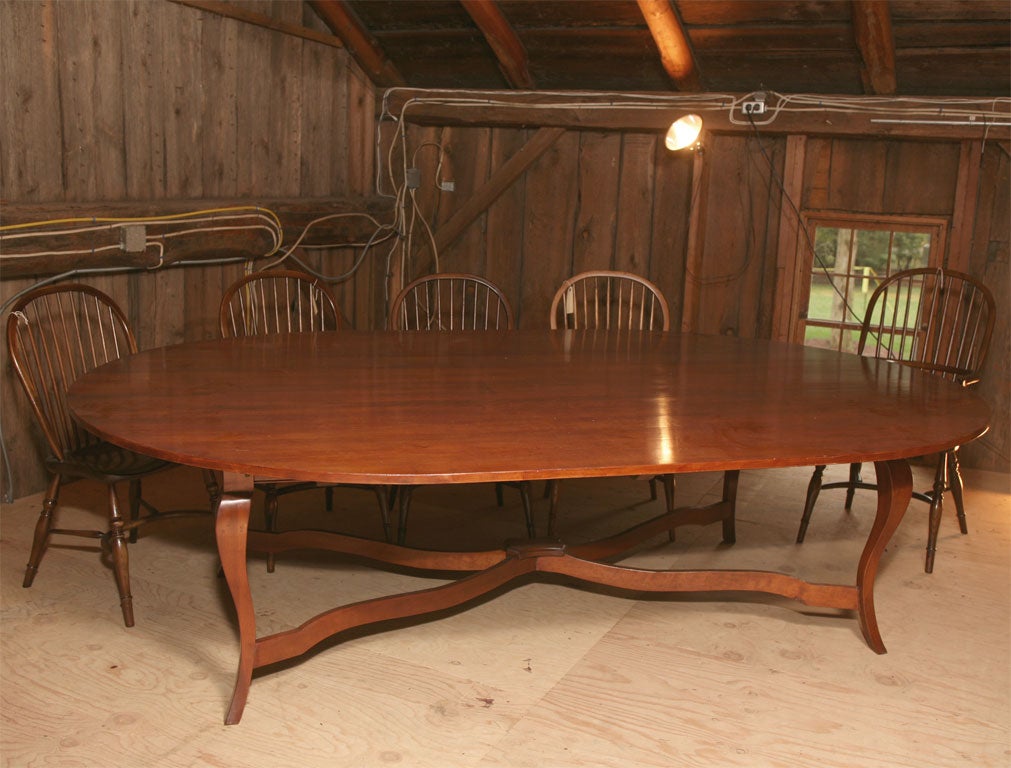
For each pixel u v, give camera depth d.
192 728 2.29
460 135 5.48
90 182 3.91
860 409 2.68
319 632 2.45
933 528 3.30
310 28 5.02
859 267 4.86
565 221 5.34
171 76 4.22
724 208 5.04
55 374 3.82
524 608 2.96
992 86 4.40
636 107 4.95
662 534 3.63
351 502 3.85
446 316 5.67
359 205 5.29
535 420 2.47
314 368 2.99
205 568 3.19
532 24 4.81
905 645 2.80
